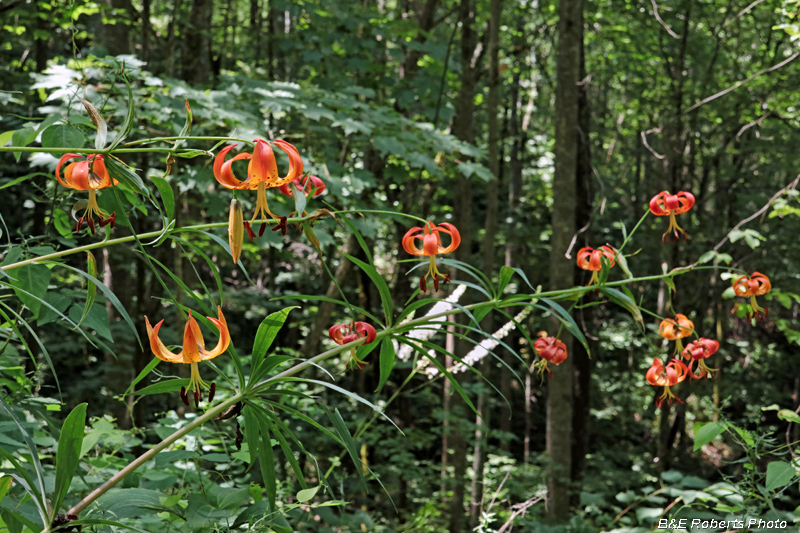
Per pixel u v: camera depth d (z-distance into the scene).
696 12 9.85
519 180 13.76
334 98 5.07
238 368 1.55
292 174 1.36
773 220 10.45
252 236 1.55
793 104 8.84
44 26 6.08
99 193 1.90
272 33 8.52
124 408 6.18
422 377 9.16
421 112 7.83
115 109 3.31
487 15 8.36
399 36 6.96
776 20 8.76
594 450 14.12
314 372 6.31
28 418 2.40
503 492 6.06
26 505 1.53
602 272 2.14
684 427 12.66
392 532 3.54
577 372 9.70
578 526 3.22
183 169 4.64
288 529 1.72
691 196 2.14
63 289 1.91
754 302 2.38
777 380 15.04
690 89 10.94
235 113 4.33
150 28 6.26
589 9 9.77
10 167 5.79
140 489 1.74
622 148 13.34
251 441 1.61
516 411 14.91
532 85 13.41
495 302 1.97
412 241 1.86
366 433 6.21
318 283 12.32
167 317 8.22
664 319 2.24
